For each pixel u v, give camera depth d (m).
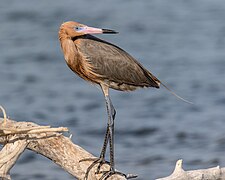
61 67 25.22
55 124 19.31
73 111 20.52
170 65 25.14
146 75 10.16
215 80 23.27
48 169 15.57
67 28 9.63
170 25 31.20
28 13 32.44
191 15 33.16
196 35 29.45
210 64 25.16
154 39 28.81
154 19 32.25
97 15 32.56
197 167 15.52
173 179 8.69
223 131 18.31
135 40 28.72
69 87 22.97
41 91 22.52
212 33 29.70
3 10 32.81
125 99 21.70
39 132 8.38
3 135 8.51
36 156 16.38
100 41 10.04
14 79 23.83
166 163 15.87
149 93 22.23
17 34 29.12
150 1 36.16
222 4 35.31
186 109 20.53
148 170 15.38
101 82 9.97
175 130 18.56
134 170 15.37
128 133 18.39
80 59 9.79
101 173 9.07
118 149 17.05
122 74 9.93
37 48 27.30
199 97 21.58
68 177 15.05
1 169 8.51
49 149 8.92
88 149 16.94
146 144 17.45
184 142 17.48
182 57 26.11
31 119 19.81
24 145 8.62
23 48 27.30
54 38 28.64
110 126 9.48
